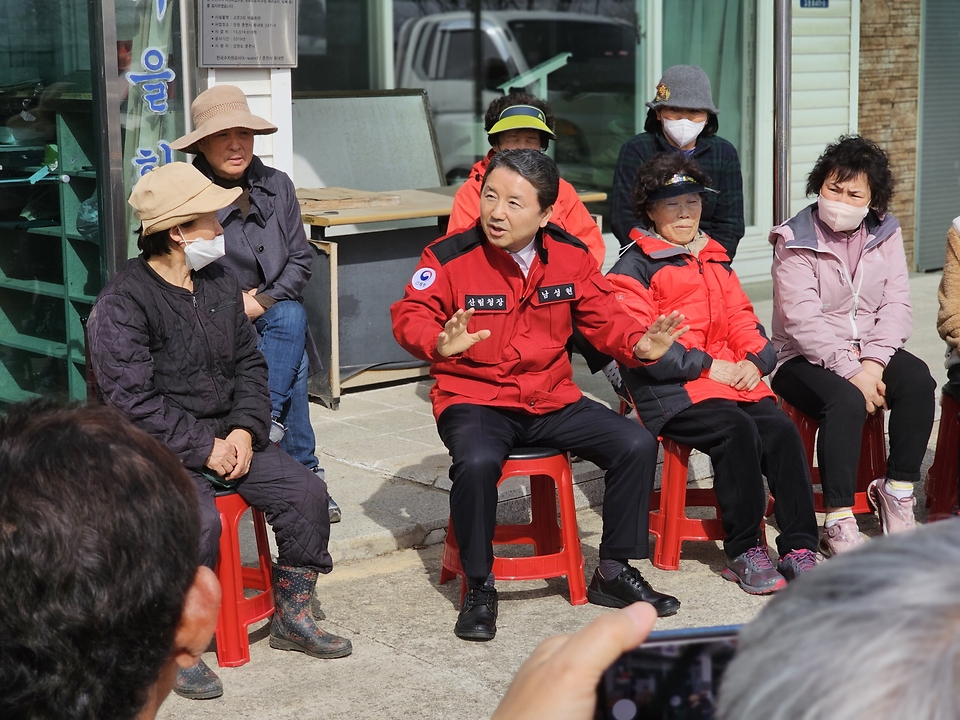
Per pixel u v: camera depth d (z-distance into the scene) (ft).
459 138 27.20
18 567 3.21
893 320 13.98
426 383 20.18
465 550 11.44
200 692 10.12
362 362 19.49
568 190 15.72
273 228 13.67
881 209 13.92
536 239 12.18
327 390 18.51
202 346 10.54
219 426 10.66
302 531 10.74
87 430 3.47
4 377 16.48
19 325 16.44
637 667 2.81
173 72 16.12
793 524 12.69
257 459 10.78
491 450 11.53
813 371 13.78
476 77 27.07
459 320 11.08
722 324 13.48
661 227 13.55
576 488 15.11
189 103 16.33
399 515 14.02
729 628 2.86
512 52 26.81
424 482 14.96
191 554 3.49
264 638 11.49
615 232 16.52
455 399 12.08
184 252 10.39
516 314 12.07
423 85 26.63
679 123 15.93
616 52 26.58
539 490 13.05
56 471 3.31
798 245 13.84
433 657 11.02
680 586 12.87
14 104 15.69
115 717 3.41
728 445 12.51
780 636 2.17
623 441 11.89
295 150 22.02
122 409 10.11
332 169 22.47
